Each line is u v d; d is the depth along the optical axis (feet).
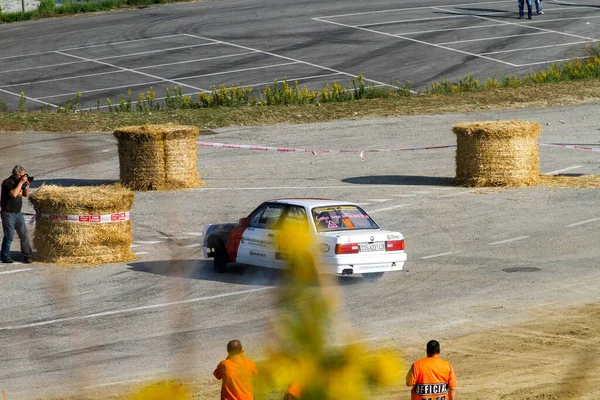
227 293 164.25
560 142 312.71
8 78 465.47
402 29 544.21
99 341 138.92
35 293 166.20
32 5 646.33
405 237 205.16
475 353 131.54
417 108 370.94
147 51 511.40
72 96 428.56
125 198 190.08
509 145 253.24
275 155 306.76
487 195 245.04
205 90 432.25
